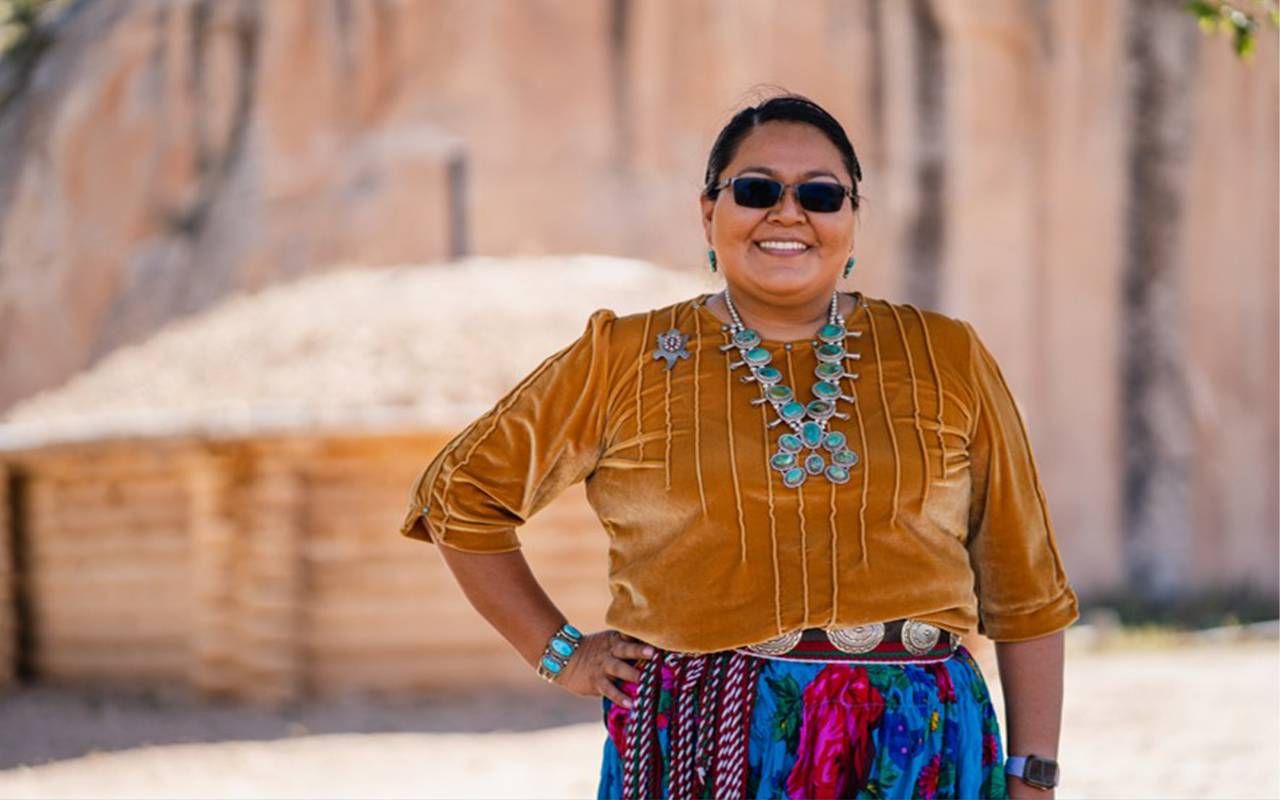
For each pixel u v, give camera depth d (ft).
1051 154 82.17
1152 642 60.08
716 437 12.42
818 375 12.65
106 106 92.68
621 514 12.84
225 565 46.96
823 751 12.07
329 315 53.93
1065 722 40.55
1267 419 82.48
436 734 40.78
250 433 45.62
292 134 89.45
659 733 12.50
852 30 84.38
